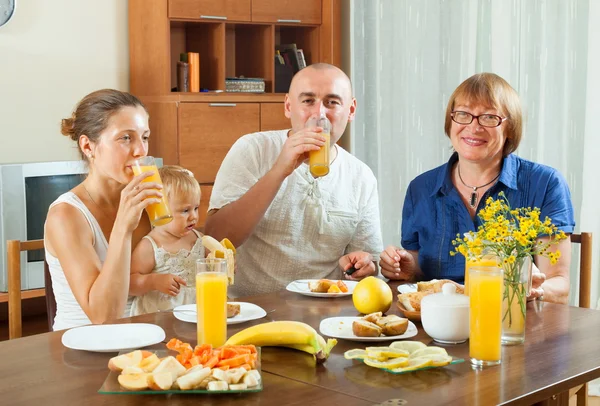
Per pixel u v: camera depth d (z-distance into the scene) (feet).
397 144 14.26
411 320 5.66
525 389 4.22
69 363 4.65
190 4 13.25
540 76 11.57
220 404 3.99
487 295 4.60
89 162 6.74
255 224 7.51
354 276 7.21
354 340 5.11
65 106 13.51
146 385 4.08
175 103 13.12
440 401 4.03
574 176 11.23
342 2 15.16
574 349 4.97
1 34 12.82
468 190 7.36
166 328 5.40
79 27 13.55
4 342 5.08
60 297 6.56
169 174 7.40
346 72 15.25
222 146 13.60
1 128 12.94
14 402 4.02
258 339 4.82
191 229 7.51
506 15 11.98
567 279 6.89
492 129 7.06
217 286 4.92
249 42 14.79
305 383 4.31
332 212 8.02
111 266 6.01
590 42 10.91
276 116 14.08
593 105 10.94
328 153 6.91
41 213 11.34
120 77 14.05
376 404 3.99
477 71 12.63
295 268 8.05
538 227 5.03
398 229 14.40
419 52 13.65
